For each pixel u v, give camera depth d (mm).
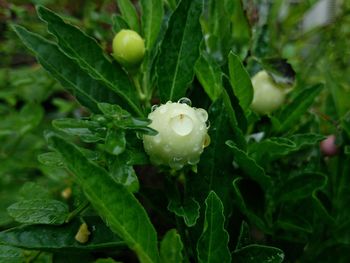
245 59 102
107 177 58
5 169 152
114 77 80
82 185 57
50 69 78
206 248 66
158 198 82
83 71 80
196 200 77
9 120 168
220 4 94
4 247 78
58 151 55
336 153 101
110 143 62
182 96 79
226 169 78
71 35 78
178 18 78
